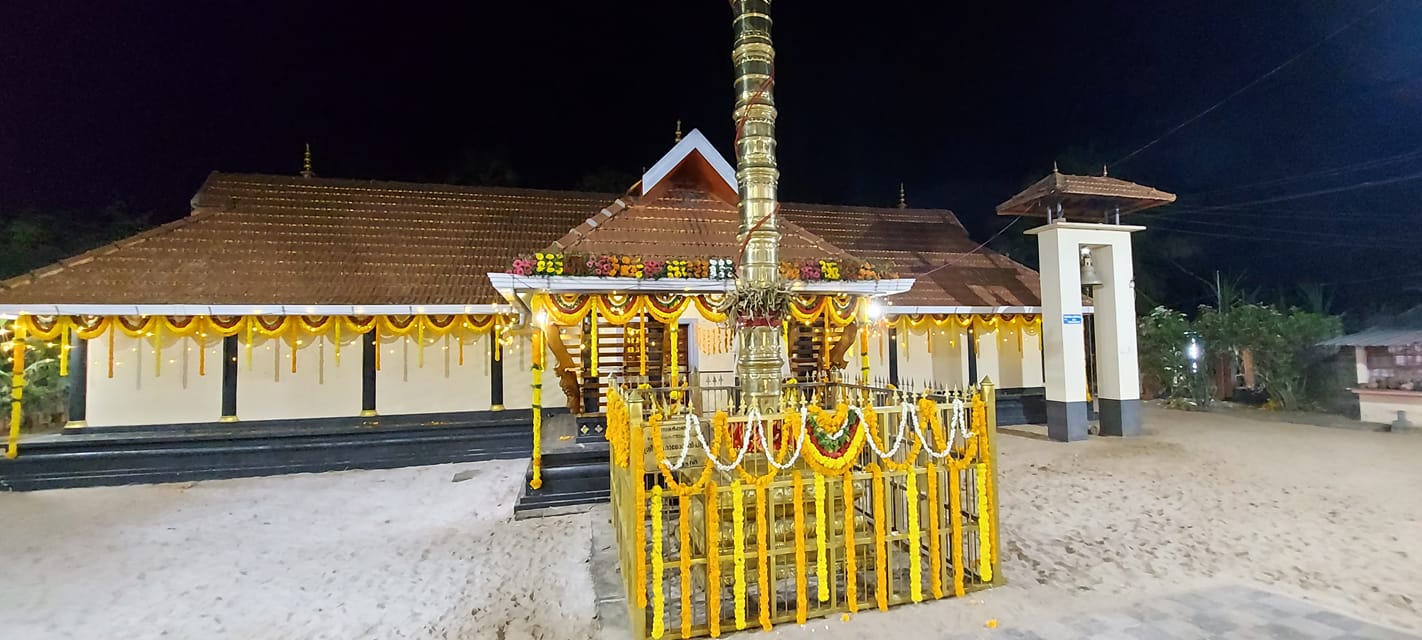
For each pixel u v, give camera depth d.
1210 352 19.34
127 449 11.63
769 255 6.63
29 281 11.59
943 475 5.77
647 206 11.16
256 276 12.90
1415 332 15.82
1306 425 15.14
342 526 8.81
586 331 12.45
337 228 14.57
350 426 13.05
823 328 13.73
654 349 13.06
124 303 11.59
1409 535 7.15
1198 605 5.37
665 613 5.45
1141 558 6.62
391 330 13.37
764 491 5.19
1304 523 7.67
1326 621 5.00
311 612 5.98
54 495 10.70
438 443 12.95
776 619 5.14
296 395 13.38
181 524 8.94
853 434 5.44
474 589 6.47
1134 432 13.73
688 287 9.52
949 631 4.98
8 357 14.03
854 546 5.52
